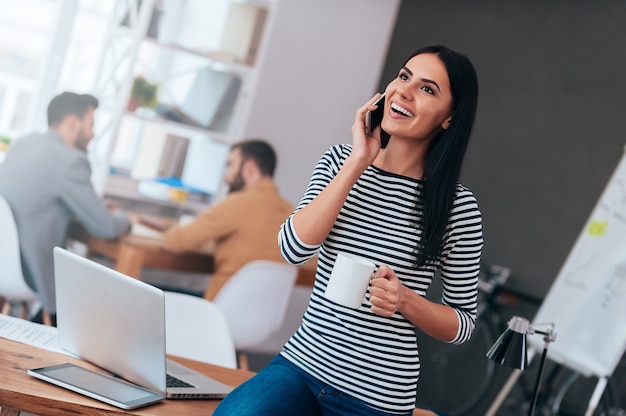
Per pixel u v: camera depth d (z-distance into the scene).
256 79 5.20
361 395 1.85
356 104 5.71
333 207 1.79
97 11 4.74
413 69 1.88
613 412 4.72
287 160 5.46
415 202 1.89
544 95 5.34
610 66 5.02
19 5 4.59
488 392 5.19
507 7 5.64
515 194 5.40
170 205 5.01
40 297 4.40
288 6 5.27
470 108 1.89
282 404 1.78
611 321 4.10
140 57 4.87
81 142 4.66
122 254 4.62
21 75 4.62
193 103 5.04
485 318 5.36
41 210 4.38
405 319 1.89
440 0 5.91
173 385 2.02
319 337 1.88
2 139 4.62
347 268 1.73
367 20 5.66
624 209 4.31
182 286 5.07
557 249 5.11
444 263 1.97
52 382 1.85
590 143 5.05
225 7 5.09
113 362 2.02
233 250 4.77
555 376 4.95
